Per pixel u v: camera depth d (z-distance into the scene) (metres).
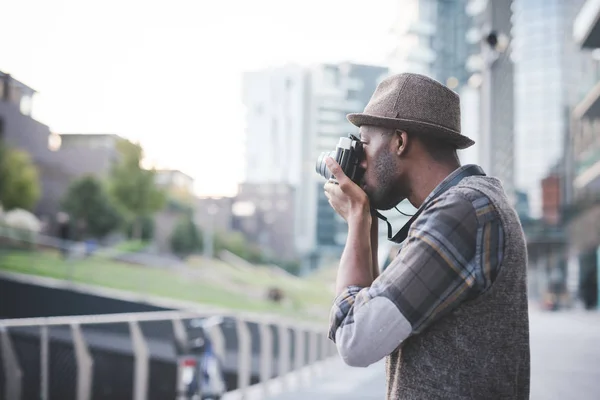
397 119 1.42
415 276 1.27
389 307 1.27
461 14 125.19
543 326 20.62
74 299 18.11
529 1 98.94
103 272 23.20
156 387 8.00
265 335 6.86
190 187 111.69
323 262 109.62
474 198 1.31
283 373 7.33
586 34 30.48
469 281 1.26
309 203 121.62
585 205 43.84
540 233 54.66
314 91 131.12
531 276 55.94
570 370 9.22
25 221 32.03
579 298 43.72
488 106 11.23
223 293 25.52
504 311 1.30
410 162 1.45
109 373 6.38
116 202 49.88
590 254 43.06
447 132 1.40
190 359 4.88
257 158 133.12
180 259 51.06
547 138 94.75
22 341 4.36
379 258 1.74
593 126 39.03
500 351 1.29
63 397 4.63
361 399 6.54
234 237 82.81
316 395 6.80
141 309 17.73
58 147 73.00
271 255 95.69
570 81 95.12
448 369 1.29
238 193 121.56
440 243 1.27
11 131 39.78
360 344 1.29
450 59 126.75
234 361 7.61
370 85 131.75
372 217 1.56
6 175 40.97
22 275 19.41
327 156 1.57
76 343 4.61
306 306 24.64
